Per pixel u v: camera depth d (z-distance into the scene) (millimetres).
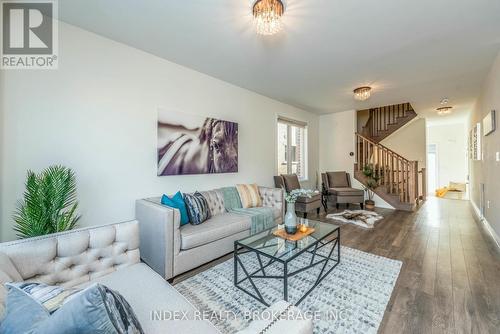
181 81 3145
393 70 3303
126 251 1662
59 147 2182
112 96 2520
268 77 3572
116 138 2553
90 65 2361
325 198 5316
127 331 774
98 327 680
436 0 1880
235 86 3928
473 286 2045
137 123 2717
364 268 2393
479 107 4496
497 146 3100
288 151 5344
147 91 2799
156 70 2881
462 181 7977
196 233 2350
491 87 3275
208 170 3416
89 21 2186
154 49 2715
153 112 2855
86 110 2342
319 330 1536
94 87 2393
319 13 2035
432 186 8578
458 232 3598
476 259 2598
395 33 2363
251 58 2936
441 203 6062
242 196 3594
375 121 6922
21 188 1987
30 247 1287
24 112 2008
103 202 2461
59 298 857
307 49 2693
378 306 1782
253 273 2283
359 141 5906
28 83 2027
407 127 7320
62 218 1890
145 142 2789
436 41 2523
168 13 2059
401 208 5172
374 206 5320
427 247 2977
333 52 2766
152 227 2281
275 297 1901
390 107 6660
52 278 1352
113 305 765
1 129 1906
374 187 5434
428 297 1892
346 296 1912
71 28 2242
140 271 1546
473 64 3117
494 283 2090
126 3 1930
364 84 3873
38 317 736
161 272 2154
